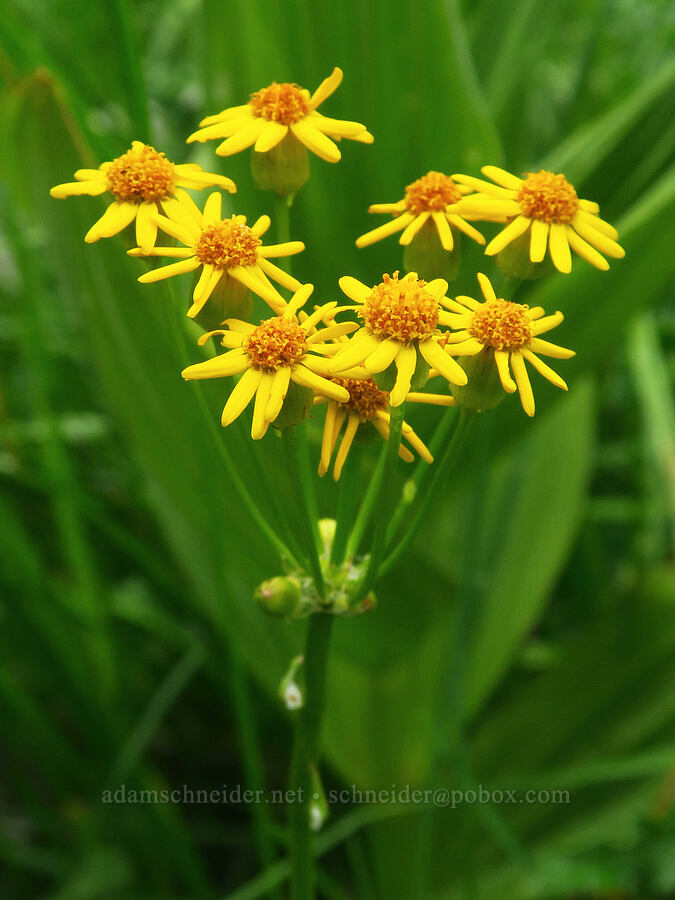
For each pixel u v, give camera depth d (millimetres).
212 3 453
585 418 608
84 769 514
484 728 533
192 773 586
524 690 543
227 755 593
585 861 448
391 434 299
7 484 625
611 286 425
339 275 487
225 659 542
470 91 439
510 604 541
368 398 306
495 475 593
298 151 323
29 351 493
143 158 314
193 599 542
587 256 320
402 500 325
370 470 385
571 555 620
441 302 304
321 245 482
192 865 486
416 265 328
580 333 436
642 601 549
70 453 618
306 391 299
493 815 394
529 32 570
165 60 758
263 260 309
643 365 554
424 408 420
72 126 384
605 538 685
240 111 324
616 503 607
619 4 647
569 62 747
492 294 306
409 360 296
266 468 389
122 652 570
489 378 303
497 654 525
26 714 492
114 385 432
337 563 321
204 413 319
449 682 492
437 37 431
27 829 582
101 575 597
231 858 568
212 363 298
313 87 455
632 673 530
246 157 474
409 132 451
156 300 393
